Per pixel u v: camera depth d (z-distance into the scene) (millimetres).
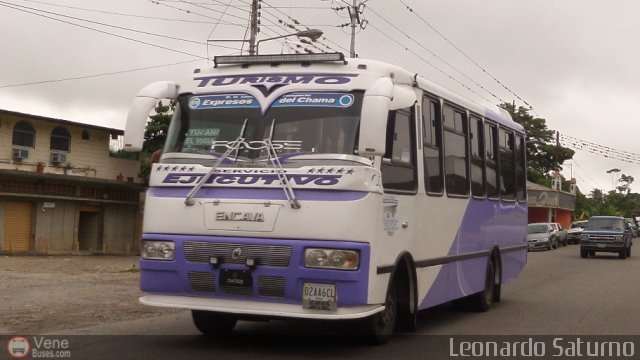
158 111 34406
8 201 29219
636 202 115125
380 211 7742
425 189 9461
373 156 7625
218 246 7617
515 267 14695
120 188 34094
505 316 12031
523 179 15078
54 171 30984
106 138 33531
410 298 9062
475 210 11672
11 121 29406
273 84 8211
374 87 7574
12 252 28906
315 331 9789
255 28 26594
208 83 8539
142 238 8055
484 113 12234
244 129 8078
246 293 7570
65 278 18094
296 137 7875
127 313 11953
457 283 10922
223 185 7777
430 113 9836
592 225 33812
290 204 7445
